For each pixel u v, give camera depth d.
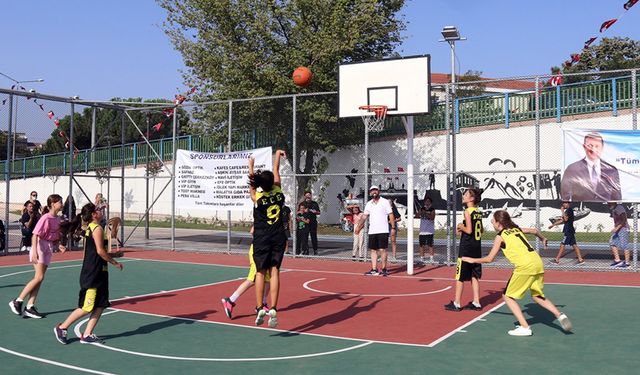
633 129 13.84
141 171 37.22
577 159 14.20
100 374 6.37
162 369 6.55
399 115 14.52
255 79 24.50
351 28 25.00
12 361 6.88
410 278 13.96
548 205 26.14
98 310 7.80
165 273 14.83
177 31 26.19
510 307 8.19
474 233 9.84
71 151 20.06
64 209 20.77
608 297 11.13
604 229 25.34
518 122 26.69
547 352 7.21
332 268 15.84
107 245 7.82
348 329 8.57
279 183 8.55
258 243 8.12
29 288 9.38
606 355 7.06
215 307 10.29
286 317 9.44
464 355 7.09
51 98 19.30
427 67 14.32
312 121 24.00
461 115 27.83
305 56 24.70
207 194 18.64
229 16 25.39
